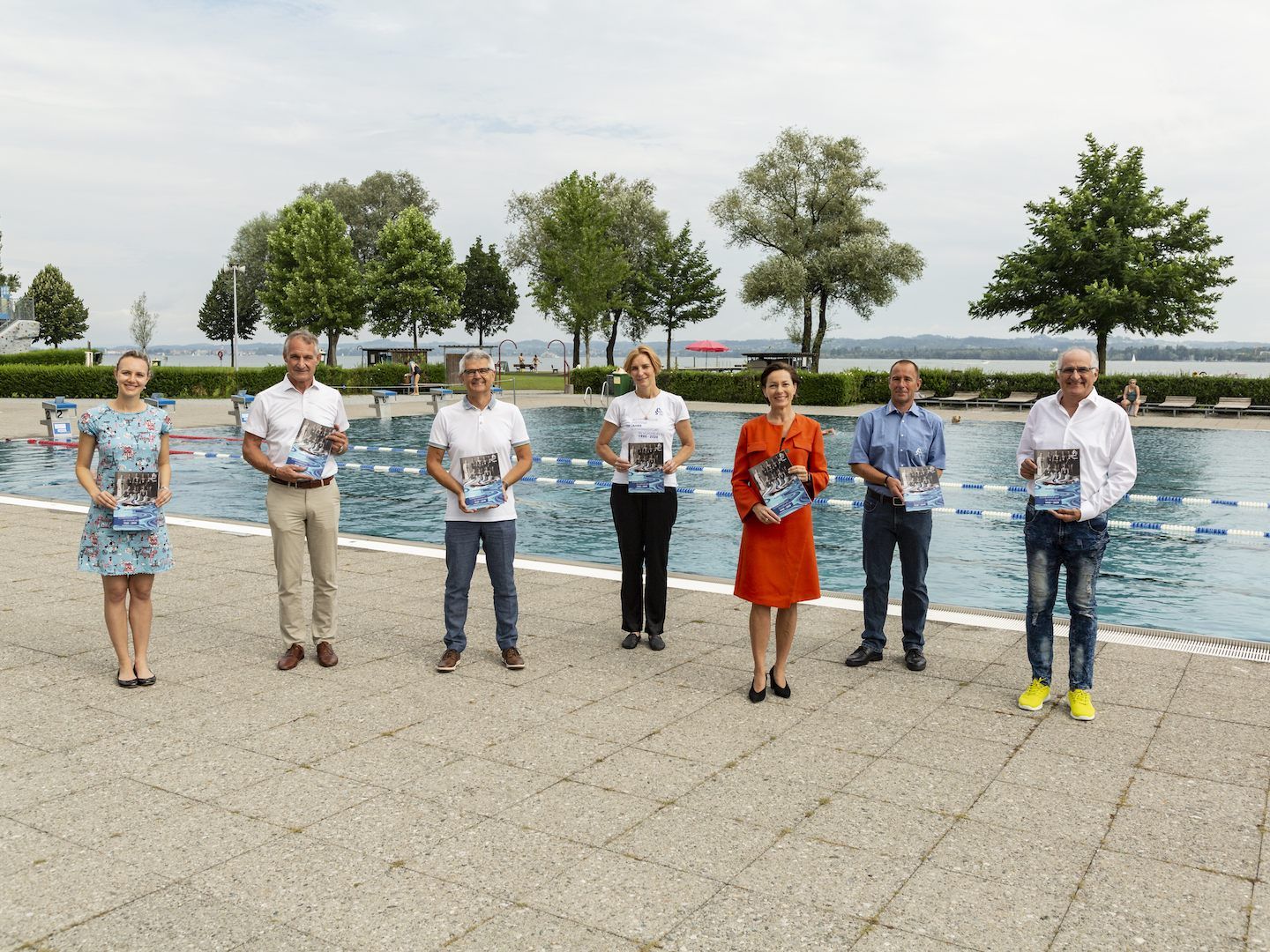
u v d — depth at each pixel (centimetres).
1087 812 377
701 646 609
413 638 621
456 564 556
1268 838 357
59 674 539
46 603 696
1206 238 3581
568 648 603
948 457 1989
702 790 395
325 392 562
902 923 299
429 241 5794
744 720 477
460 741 446
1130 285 3544
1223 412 3200
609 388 3722
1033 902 312
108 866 330
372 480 1570
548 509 1292
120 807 376
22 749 433
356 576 800
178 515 1112
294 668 555
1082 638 480
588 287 4922
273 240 5628
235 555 874
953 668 563
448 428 555
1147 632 638
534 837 353
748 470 511
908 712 489
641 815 372
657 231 6159
